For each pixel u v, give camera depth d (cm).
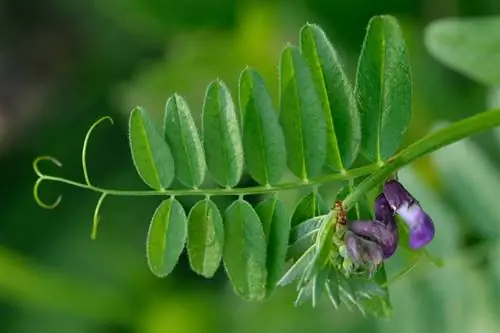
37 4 69
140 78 55
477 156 41
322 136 30
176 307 56
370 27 30
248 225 30
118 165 61
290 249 30
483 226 41
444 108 49
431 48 40
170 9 55
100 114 63
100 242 59
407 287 42
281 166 30
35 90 67
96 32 66
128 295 57
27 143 65
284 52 30
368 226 29
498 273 40
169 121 30
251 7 53
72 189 62
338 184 35
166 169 30
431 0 50
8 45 69
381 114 30
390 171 30
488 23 40
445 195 41
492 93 41
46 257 60
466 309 41
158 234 31
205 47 53
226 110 30
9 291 56
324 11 52
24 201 63
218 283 56
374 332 45
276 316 49
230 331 53
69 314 58
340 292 30
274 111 30
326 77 30
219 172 30
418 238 30
